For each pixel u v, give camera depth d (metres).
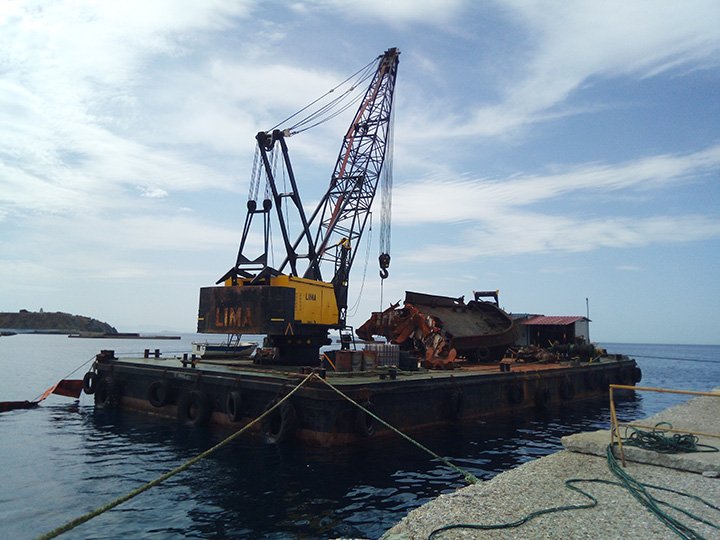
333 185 37.16
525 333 41.91
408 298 29.34
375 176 37.84
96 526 9.52
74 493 11.47
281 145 29.62
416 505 10.80
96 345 131.38
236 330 22.17
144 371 21.53
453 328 29.39
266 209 25.14
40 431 18.38
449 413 19.39
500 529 6.14
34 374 45.22
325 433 14.98
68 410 23.25
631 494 7.38
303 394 15.41
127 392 22.77
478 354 30.03
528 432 19.45
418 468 13.69
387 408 16.77
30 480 12.44
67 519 9.92
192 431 17.92
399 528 6.38
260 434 16.44
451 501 7.22
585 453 9.91
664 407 30.23
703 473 8.33
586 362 34.09
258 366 21.64
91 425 19.34
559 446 17.09
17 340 166.12
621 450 9.09
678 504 6.96
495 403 22.41
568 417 23.66
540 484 7.98
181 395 19.70
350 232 36.81
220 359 26.42
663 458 8.93
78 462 14.09
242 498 11.07
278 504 10.72
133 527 9.47
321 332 24.47
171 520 9.80
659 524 6.27
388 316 29.28
